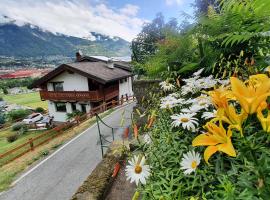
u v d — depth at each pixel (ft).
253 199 2.97
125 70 85.15
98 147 29.37
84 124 44.19
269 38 6.67
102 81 58.18
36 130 66.33
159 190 4.56
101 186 7.27
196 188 4.49
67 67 61.46
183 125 4.98
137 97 16.67
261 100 2.23
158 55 11.80
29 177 24.00
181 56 10.71
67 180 22.26
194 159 4.23
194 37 9.83
